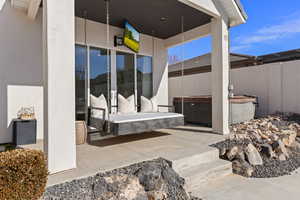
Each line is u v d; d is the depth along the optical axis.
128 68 6.68
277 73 7.43
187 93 10.03
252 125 6.05
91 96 5.20
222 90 5.06
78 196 2.16
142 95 7.09
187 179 2.95
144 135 5.16
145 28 6.35
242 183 3.20
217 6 4.86
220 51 5.07
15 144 4.14
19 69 4.57
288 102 7.14
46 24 2.55
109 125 4.04
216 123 5.27
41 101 4.83
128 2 4.50
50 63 2.56
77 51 5.51
